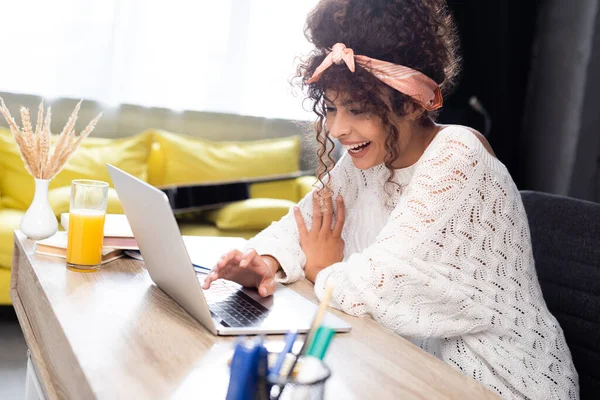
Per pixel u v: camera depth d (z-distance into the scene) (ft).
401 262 4.01
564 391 4.23
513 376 4.11
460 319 4.11
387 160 4.42
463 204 4.14
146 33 12.84
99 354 3.06
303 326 3.69
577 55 14.15
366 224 5.06
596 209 4.87
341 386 3.01
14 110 11.89
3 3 11.59
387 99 4.14
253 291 4.35
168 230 3.41
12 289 5.18
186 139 12.84
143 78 12.92
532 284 4.41
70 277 4.24
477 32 14.37
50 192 10.84
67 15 12.10
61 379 3.36
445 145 4.26
